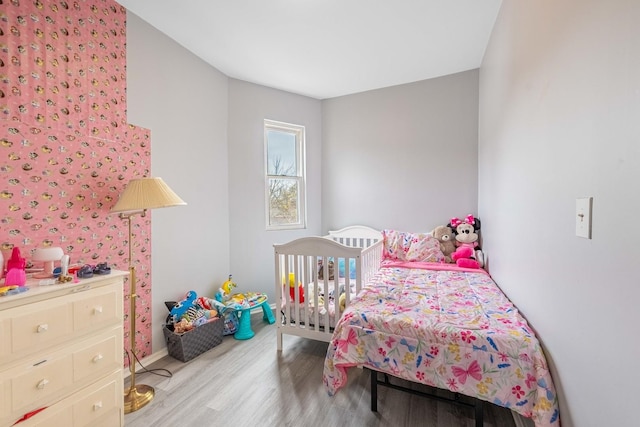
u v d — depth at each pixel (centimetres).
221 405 164
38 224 153
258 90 319
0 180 139
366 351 145
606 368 75
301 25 215
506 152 179
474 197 298
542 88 119
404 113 327
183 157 244
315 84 323
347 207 360
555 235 107
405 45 244
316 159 369
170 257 233
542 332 121
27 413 113
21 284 121
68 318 126
